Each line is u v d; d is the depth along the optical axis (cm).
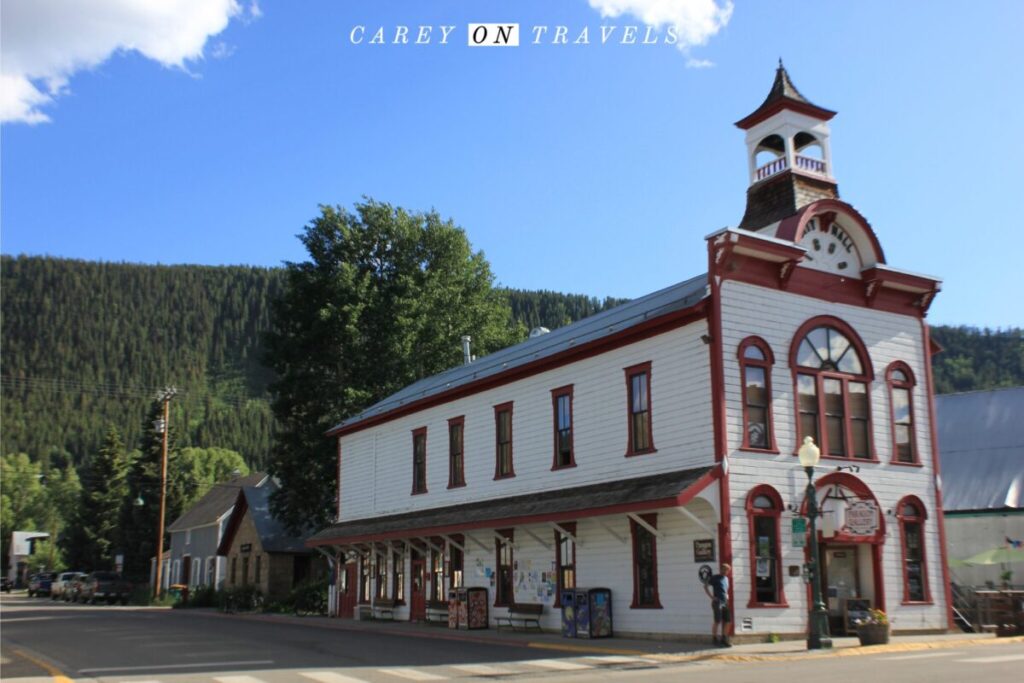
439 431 3541
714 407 2316
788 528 2364
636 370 2594
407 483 3719
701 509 2308
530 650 2234
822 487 2448
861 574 2528
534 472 2956
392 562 3744
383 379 4916
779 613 2294
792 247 2478
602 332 2772
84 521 8406
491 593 3077
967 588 2967
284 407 4944
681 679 1509
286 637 2722
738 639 2202
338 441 4566
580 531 2700
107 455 8606
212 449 14588
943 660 1741
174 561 7381
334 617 4056
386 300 5056
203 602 5472
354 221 5297
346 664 1919
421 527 3234
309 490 4788
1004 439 3822
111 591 6175
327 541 3997
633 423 2588
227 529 5784
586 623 2489
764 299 2472
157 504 7812
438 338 5138
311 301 5044
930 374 2781
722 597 2158
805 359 2519
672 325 2473
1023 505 3522
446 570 3347
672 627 2348
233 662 1967
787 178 2698
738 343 2389
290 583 5216
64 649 2323
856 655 1967
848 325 2622
